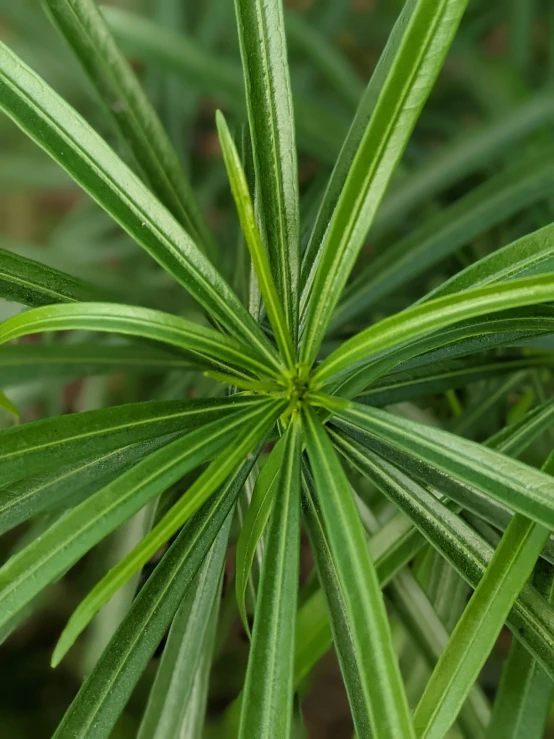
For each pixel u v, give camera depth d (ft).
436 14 1.10
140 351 1.62
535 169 1.71
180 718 1.41
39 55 2.40
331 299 1.19
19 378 1.60
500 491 1.13
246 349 1.18
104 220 2.71
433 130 2.77
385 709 1.10
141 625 1.24
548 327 1.25
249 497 1.40
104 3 2.49
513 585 1.17
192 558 1.24
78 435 1.17
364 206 1.16
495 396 1.75
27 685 2.57
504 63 2.41
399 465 1.30
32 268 1.26
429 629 1.46
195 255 1.19
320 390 1.20
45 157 2.63
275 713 1.14
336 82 2.25
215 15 2.46
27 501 1.25
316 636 1.51
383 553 1.44
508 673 1.33
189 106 2.54
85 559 1.84
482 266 1.21
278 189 1.24
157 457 1.14
